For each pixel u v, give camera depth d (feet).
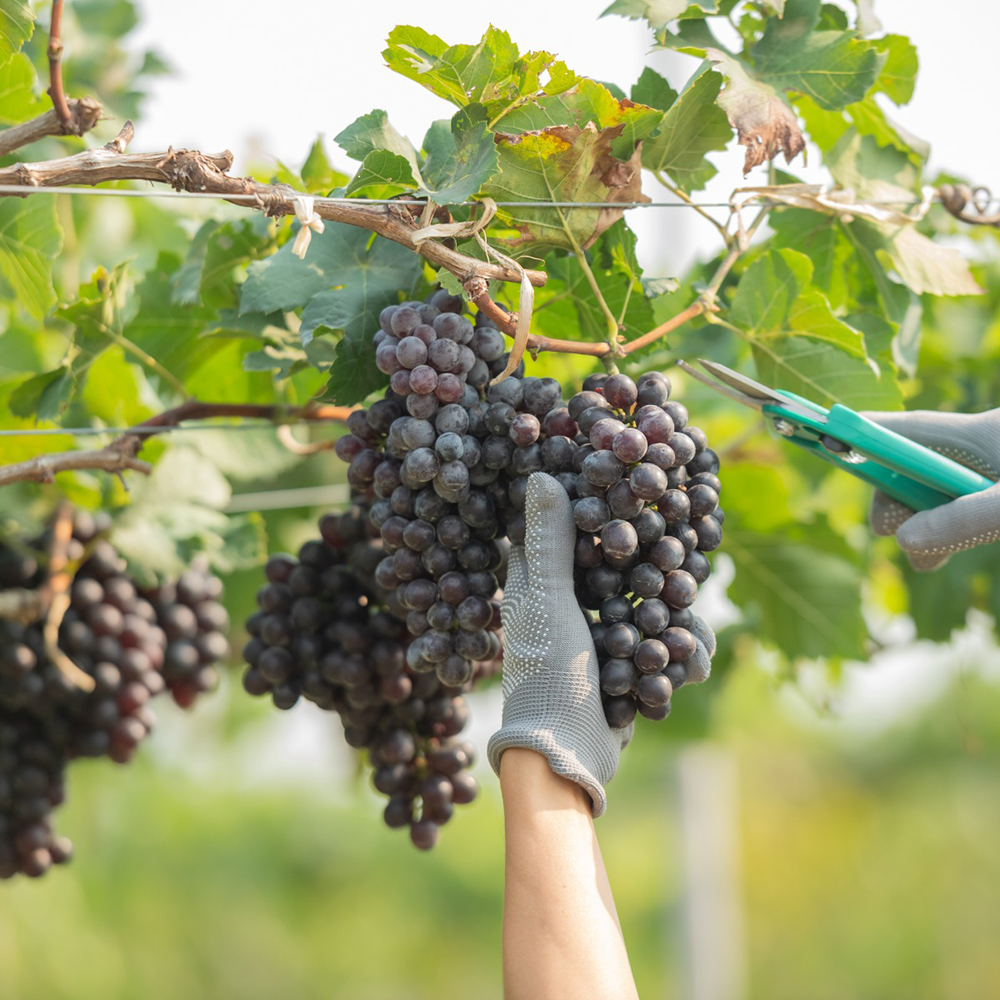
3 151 7.41
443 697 7.99
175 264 8.92
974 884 50.24
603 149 7.66
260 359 8.12
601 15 7.97
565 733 7.25
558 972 7.11
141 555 8.52
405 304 7.51
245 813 42.11
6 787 8.44
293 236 8.29
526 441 7.36
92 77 10.13
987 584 10.14
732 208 8.02
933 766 54.08
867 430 7.62
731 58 7.96
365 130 7.63
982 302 10.13
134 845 35.24
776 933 50.34
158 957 34.73
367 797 32.50
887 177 8.45
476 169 7.55
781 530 9.48
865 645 9.54
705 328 9.26
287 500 9.27
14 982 27.45
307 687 8.01
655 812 46.11
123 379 8.86
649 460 7.29
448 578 7.45
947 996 47.16
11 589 8.38
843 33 8.04
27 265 8.22
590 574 7.37
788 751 55.67
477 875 44.09
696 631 7.43
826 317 8.00
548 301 7.95
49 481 7.97
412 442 7.40
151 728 8.68
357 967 40.37
